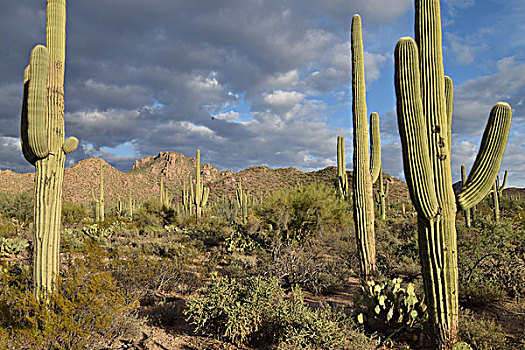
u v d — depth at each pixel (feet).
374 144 29.17
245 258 35.40
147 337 18.54
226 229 54.39
